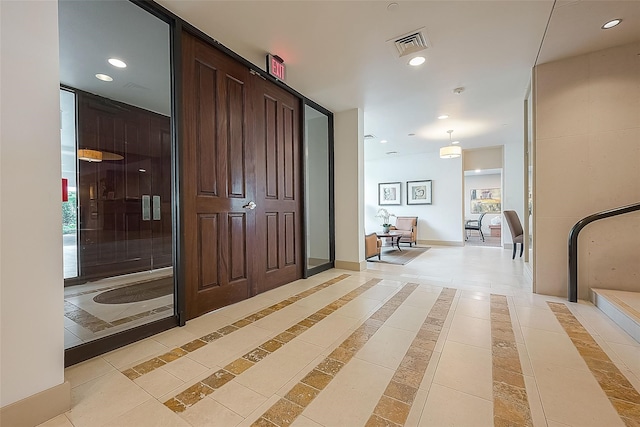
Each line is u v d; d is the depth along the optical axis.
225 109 2.58
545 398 1.29
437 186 7.41
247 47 2.54
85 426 1.14
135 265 3.40
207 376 1.48
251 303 2.66
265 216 3.06
